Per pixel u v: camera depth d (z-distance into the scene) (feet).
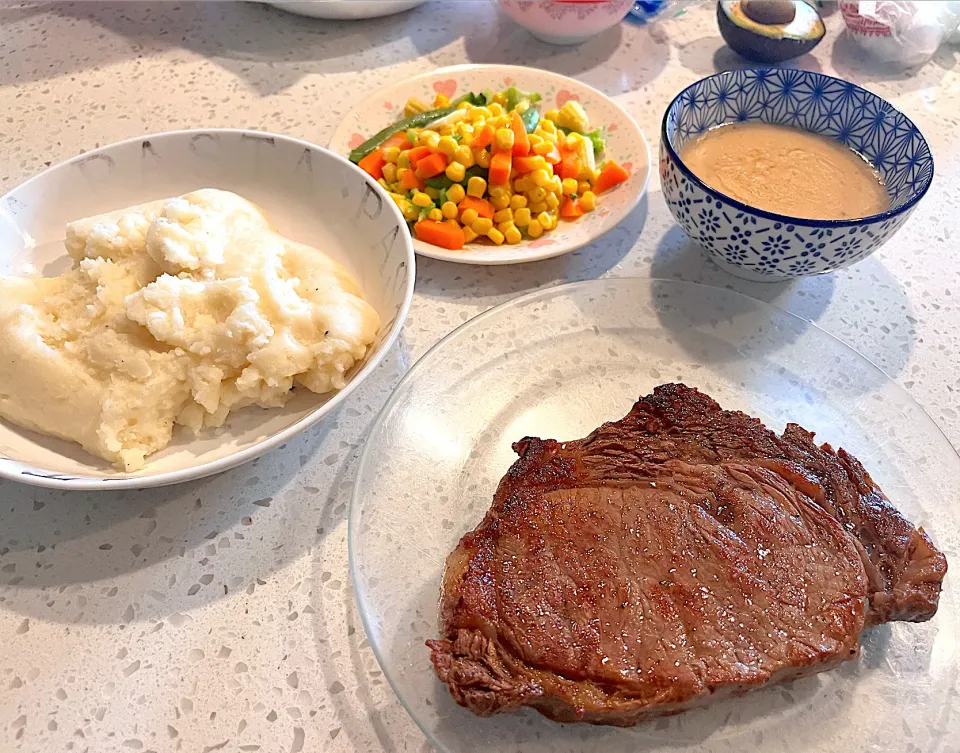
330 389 1.03
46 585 0.93
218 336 0.97
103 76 1.63
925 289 1.30
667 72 1.72
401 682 0.84
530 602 0.81
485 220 1.29
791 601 0.82
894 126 1.20
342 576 0.96
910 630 0.91
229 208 1.13
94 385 0.96
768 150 1.26
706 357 1.15
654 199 1.42
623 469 0.92
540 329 1.17
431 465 1.02
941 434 1.04
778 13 1.67
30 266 1.15
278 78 1.65
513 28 1.81
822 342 1.15
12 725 0.84
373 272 1.17
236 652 0.90
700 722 0.84
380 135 1.44
